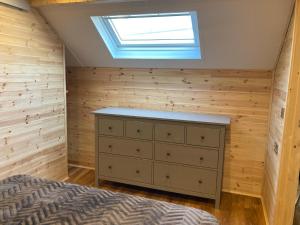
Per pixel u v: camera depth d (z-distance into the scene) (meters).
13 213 1.39
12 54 2.38
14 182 1.79
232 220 2.50
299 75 1.91
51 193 1.63
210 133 2.60
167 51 2.99
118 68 3.36
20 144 2.56
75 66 3.54
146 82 3.27
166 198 2.92
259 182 2.98
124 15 2.57
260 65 2.73
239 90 2.90
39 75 2.73
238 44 2.52
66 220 1.34
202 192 2.73
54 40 2.92
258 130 2.90
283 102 2.13
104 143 3.04
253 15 2.17
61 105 3.14
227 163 3.08
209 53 2.72
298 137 1.97
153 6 2.34
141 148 2.89
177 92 3.15
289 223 2.10
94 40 2.92
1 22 2.25
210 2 2.14
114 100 3.46
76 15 2.61
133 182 3.00
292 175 2.03
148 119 2.80
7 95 2.36
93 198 1.58
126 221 1.34
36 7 2.57
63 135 3.24
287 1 1.97
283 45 2.35
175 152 2.76
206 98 3.04
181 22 2.75
